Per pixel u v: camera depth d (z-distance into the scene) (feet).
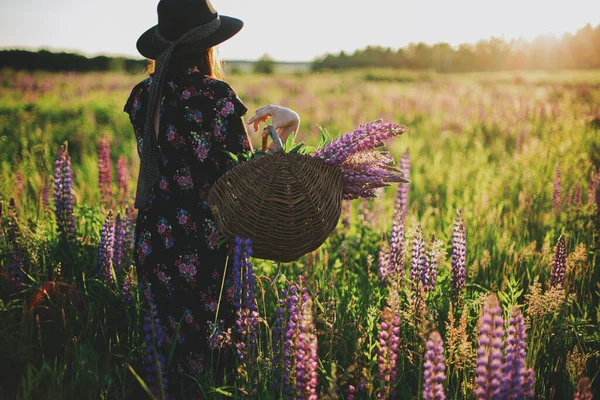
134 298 12.16
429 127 42.52
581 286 13.05
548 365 10.29
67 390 9.65
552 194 19.49
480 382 6.84
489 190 22.17
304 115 50.96
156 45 9.70
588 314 12.09
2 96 55.57
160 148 9.39
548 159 25.25
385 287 12.68
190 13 9.21
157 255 9.57
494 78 117.60
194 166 9.23
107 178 18.16
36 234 13.65
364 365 9.38
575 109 43.45
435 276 11.85
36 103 50.21
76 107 48.14
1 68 100.32
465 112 46.14
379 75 117.19
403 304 11.84
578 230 16.34
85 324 11.52
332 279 11.88
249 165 8.49
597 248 14.83
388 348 8.42
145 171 9.40
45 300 11.78
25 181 19.31
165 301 9.57
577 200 17.81
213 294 9.49
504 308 11.15
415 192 23.91
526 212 18.62
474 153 30.94
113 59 118.01
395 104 56.24
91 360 10.07
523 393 7.32
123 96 59.16
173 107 9.21
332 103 55.52
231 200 8.56
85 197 20.42
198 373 9.62
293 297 8.63
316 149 9.43
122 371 10.28
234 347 9.71
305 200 8.41
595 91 60.29
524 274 14.02
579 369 9.68
